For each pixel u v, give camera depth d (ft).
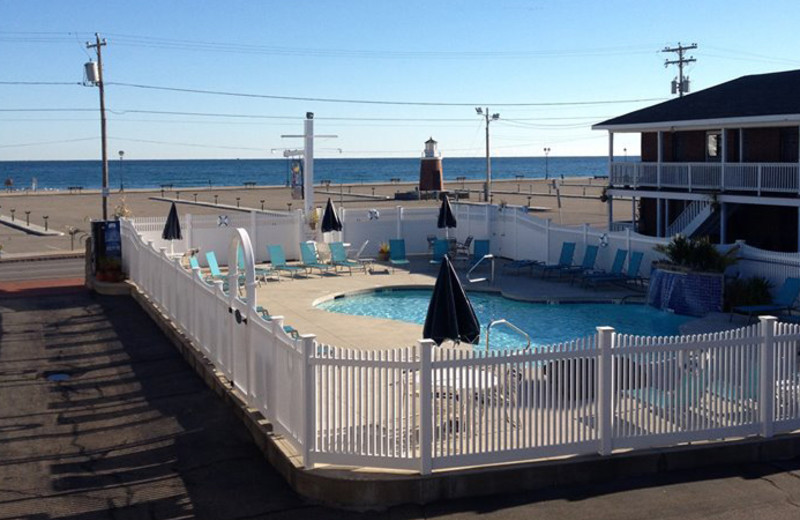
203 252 101.86
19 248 130.41
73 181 579.89
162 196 266.77
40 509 29.84
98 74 136.77
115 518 29.04
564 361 31.58
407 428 30.30
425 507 29.25
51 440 37.52
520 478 30.48
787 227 96.17
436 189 232.53
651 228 116.67
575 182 329.31
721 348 33.73
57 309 71.92
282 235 105.40
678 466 32.60
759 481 31.45
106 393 45.21
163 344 57.16
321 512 29.17
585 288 82.89
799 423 34.86
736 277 71.51
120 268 81.76
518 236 101.91
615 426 32.14
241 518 28.84
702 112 100.48
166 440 37.19
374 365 30.32
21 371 50.29
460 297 36.60
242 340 40.73
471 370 33.24
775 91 100.83
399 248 99.35
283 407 33.91
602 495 30.09
